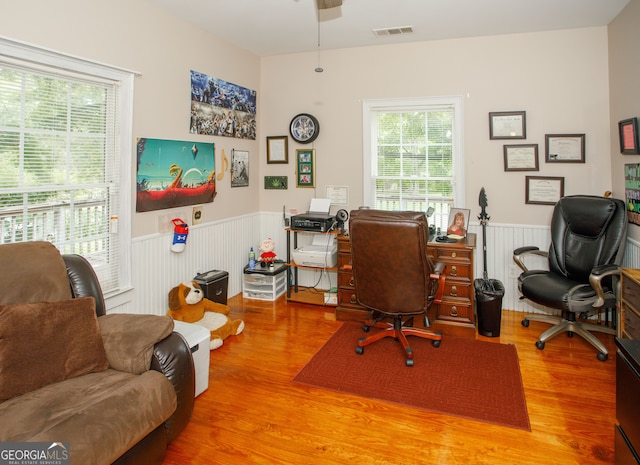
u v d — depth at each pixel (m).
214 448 1.94
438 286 2.90
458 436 2.02
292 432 2.06
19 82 2.24
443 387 2.47
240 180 4.24
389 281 2.70
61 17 2.39
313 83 4.28
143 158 3.04
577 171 3.54
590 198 3.09
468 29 3.54
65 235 2.54
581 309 2.80
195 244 3.64
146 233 3.11
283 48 4.14
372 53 4.04
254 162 4.47
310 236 4.40
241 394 2.41
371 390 2.45
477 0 2.97
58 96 2.44
